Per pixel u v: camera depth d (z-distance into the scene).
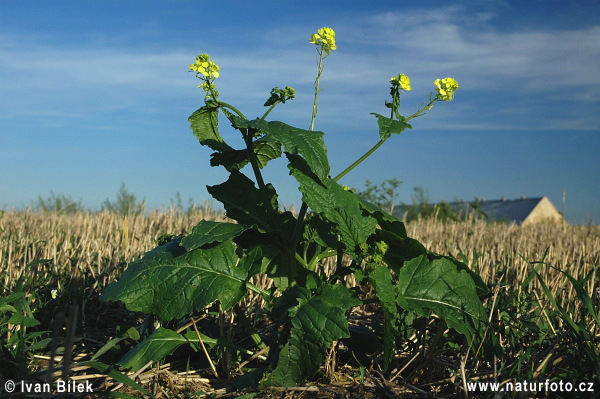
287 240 0.92
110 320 1.19
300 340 0.79
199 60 0.89
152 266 0.88
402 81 0.89
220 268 0.89
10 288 1.14
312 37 0.92
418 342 0.92
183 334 0.89
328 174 0.86
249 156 0.91
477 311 0.88
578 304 1.14
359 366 0.92
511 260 1.53
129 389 0.81
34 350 0.94
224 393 0.83
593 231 3.21
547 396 0.77
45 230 2.07
